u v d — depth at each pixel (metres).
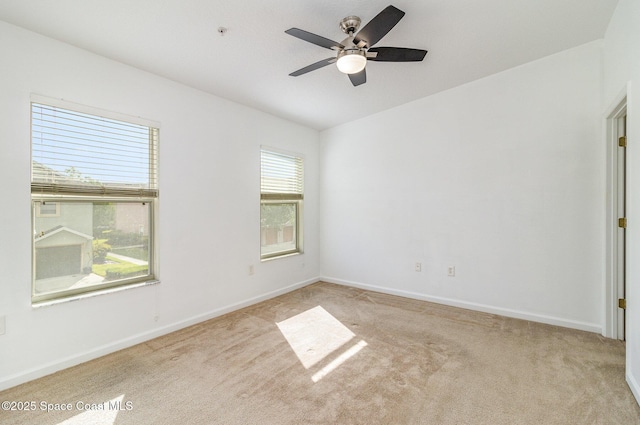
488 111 3.33
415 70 3.09
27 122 2.15
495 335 2.81
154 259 2.89
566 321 2.97
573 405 1.84
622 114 2.58
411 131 3.90
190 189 3.14
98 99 2.49
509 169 3.24
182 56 2.58
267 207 4.15
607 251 2.73
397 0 2.03
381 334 2.87
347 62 2.08
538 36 2.63
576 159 2.90
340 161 4.65
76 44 2.34
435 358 2.41
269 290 4.05
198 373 2.22
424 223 3.83
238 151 3.64
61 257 2.37
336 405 1.86
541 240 3.08
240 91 3.32
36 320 2.18
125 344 2.62
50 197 2.29
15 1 1.86
